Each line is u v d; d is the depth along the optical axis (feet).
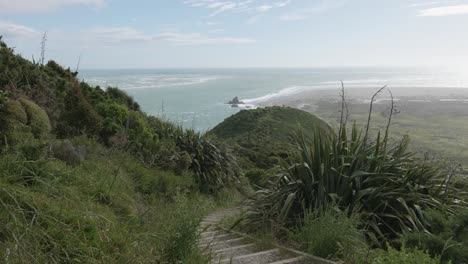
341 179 18.51
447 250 12.96
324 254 13.80
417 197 17.84
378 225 17.35
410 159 19.63
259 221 18.81
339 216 14.96
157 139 38.50
